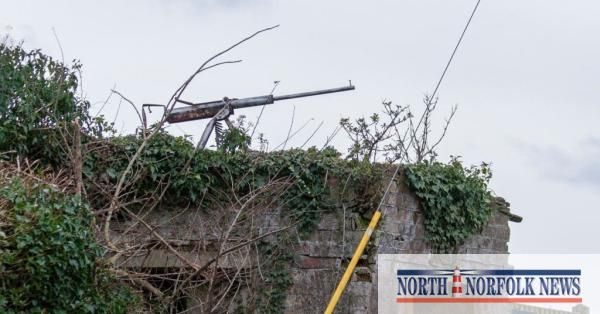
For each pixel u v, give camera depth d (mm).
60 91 10164
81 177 9586
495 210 12109
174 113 11609
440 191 11219
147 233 10117
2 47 10062
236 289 10297
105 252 9062
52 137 10008
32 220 7762
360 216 10703
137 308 9250
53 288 7883
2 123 9766
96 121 10375
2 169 8734
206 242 10305
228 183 10516
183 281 9688
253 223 10422
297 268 10492
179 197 10414
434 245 11234
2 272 7512
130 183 10008
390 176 10812
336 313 10430
